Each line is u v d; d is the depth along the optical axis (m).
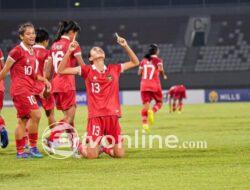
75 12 95.94
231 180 15.38
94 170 17.52
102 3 96.56
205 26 94.62
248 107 63.47
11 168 18.30
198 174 16.48
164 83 87.31
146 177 16.06
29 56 20.77
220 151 22.25
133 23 96.00
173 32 95.12
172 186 14.57
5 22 95.62
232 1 96.31
